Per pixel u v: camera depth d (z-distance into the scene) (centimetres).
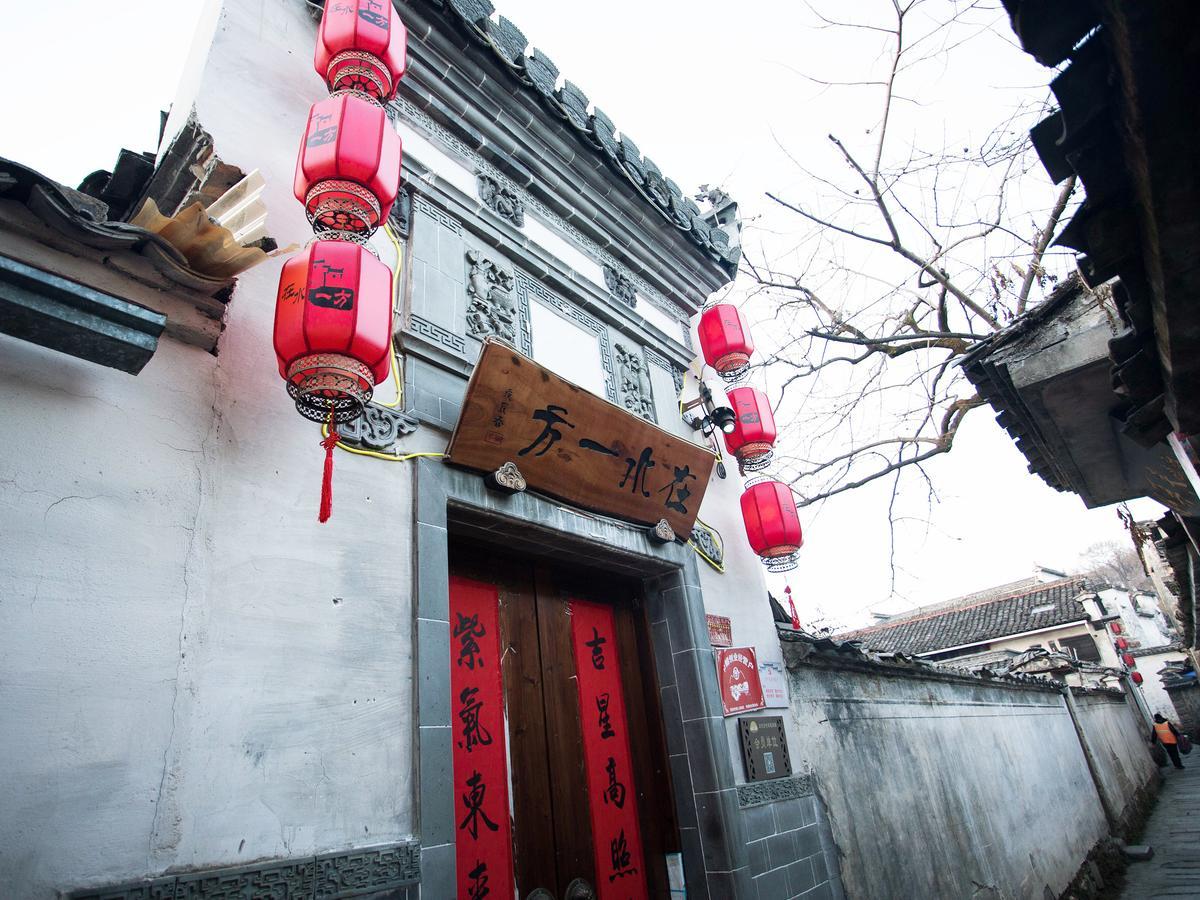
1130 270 270
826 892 579
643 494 545
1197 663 1128
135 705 257
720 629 617
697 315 810
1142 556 889
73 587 255
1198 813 1788
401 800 326
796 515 648
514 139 586
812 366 811
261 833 275
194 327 315
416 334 428
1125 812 1711
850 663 785
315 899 277
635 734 550
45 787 230
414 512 390
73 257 281
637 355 662
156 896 238
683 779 537
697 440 709
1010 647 2658
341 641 330
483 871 413
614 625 578
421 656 356
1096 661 2530
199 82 389
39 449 262
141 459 288
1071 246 265
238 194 315
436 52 527
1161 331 283
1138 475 621
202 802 263
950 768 945
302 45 454
